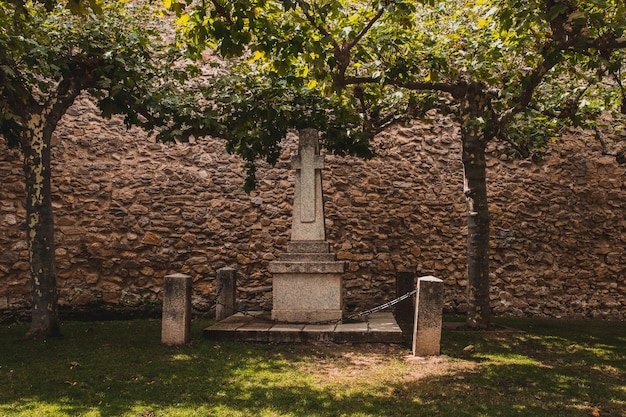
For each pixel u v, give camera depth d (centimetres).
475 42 652
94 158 852
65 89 609
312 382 435
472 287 679
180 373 455
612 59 640
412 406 378
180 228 872
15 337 613
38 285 584
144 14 687
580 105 698
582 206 951
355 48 614
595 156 964
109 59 602
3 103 552
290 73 651
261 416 355
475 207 678
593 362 531
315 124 712
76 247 827
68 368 465
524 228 939
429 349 531
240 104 664
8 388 408
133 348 548
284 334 580
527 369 489
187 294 577
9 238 793
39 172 584
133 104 624
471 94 677
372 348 559
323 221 660
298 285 638
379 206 924
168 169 880
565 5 474
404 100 771
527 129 785
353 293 897
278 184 907
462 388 423
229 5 452
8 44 513
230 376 449
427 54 641
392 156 939
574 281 933
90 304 822
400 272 802
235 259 881
